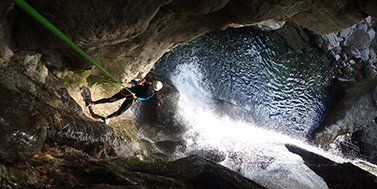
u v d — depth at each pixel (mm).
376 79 11945
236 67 10281
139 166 4055
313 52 12930
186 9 2865
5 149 2137
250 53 10945
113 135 4070
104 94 5852
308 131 11594
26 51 2719
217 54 9945
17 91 2746
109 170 2975
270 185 7852
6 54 2559
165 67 8375
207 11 2883
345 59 13281
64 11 2314
